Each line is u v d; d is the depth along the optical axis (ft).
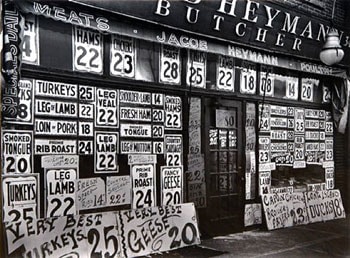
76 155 16.97
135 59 18.94
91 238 16.35
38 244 15.10
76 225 16.17
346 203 28.84
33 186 15.70
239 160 23.08
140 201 18.97
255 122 23.88
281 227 23.94
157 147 19.69
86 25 16.49
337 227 24.32
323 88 27.99
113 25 17.29
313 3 25.05
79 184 17.01
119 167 18.33
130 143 18.72
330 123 28.53
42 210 15.92
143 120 19.20
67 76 16.72
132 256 17.24
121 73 18.43
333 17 26.50
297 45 24.75
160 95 19.85
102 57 17.81
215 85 21.99
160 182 19.74
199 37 20.29
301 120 26.53
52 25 16.29
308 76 26.91
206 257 17.46
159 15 18.34
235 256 17.70
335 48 25.81
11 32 14.70
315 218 25.71
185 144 20.76
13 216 15.11
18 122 15.35
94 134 17.54
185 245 19.16
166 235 18.63
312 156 27.17
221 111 22.29
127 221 17.62
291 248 19.45
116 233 17.08
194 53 21.11
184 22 19.30
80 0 16.08
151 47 19.52
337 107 28.60
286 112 25.61
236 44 21.79
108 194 17.90
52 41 16.29
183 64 20.71
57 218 15.78
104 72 17.87
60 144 16.49
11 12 14.71
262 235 22.03
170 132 20.21
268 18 22.36
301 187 26.12
